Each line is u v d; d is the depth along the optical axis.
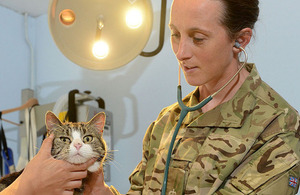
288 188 0.83
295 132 0.90
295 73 1.70
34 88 2.69
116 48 1.56
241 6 0.93
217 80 1.04
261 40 1.80
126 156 2.18
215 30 0.92
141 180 1.13
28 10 2.71
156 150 1.11
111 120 2.12
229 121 0.97
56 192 0.86
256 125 0.93
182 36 0.95
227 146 0.93
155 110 2.12
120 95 2.28
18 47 2.69
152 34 2.16
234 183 0.88
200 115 1.05
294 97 1.68
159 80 2.13
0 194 0.84
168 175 0.99
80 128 1.05
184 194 0.96
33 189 0.84
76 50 1.56
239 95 0.99
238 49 0.97
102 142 1.07
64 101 1.97
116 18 1.52
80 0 1.48
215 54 0.94
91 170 0.94
